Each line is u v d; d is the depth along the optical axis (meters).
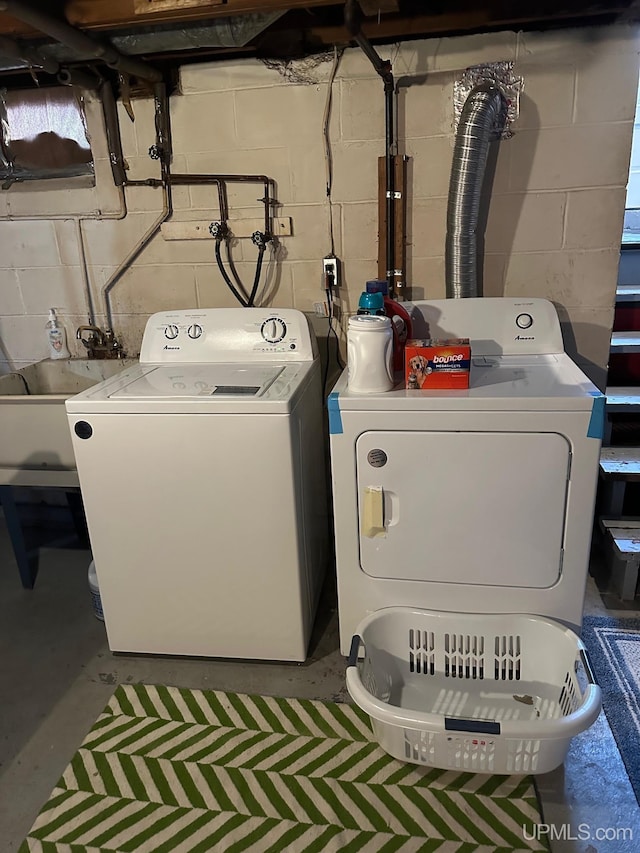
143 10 1.57
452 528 1.61
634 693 1.74
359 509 1.65
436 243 2.13
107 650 2.01
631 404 2.45
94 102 2.18
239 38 1.78
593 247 2.04
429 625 1.70
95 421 1.69
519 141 1.97
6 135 2.30
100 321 2.47
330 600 2.18
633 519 2.29
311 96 2.05
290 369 1.94
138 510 1.76
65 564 2.52
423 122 2.01
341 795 1.47
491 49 1.91
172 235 2.28
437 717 1.31
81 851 1.37
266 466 1.66
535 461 1.51
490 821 1.39
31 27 1.67
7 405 2.01
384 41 1.96
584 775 1.50
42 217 2.36
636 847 1.33
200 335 2.08
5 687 1.86
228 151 2.15
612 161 1.95
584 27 1.85
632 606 2.11
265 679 1.85
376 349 1.56
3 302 2.51
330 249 2.20
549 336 1.89
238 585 1.80
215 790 1.50
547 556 1.59
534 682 1.68
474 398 1.49
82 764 1.58
